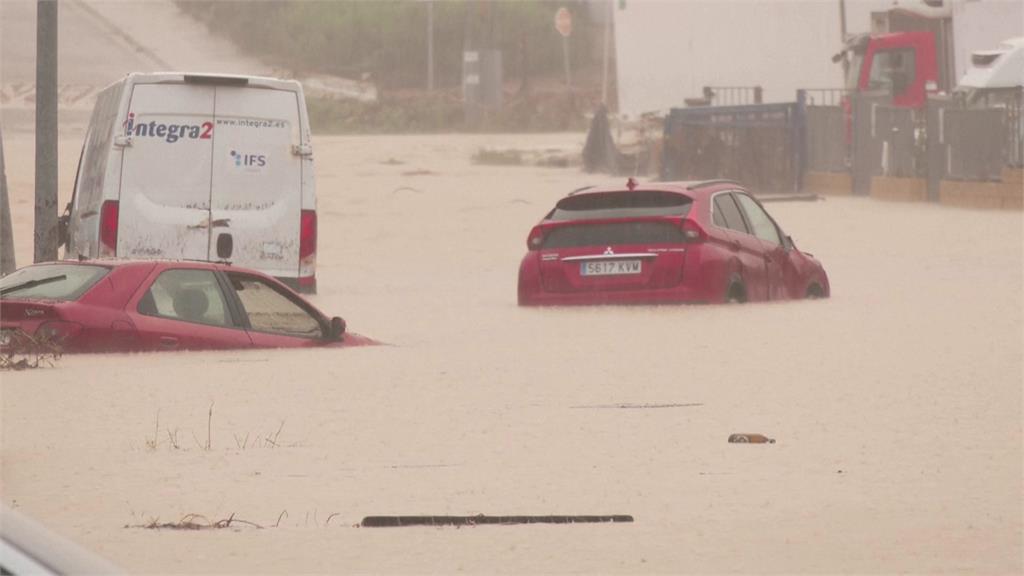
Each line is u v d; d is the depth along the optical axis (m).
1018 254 86.31
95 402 33.78
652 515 22.67
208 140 63.44
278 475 25.80
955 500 23.66
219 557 19.72
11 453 27.61
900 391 35.53
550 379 38.28
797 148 143.75
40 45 67.12
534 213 128.88
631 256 58.66
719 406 33.66
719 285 57.94
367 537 21.05
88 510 22.83
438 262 94.81
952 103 130.38
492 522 22.16
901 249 92.00
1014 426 30.44
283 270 64.25
